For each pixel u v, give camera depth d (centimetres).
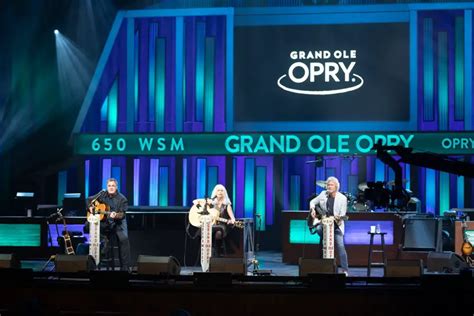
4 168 1842
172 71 1812
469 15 1733
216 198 1259
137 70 1827
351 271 1348
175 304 752
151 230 1397
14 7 1828
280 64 1769
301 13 1762
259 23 1778
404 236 1280
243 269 829
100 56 1830
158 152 1770
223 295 748
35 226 1441
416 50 1738
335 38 1755
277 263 1470
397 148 746
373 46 1747
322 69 1756
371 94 1744
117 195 1216
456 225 1346
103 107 1834
